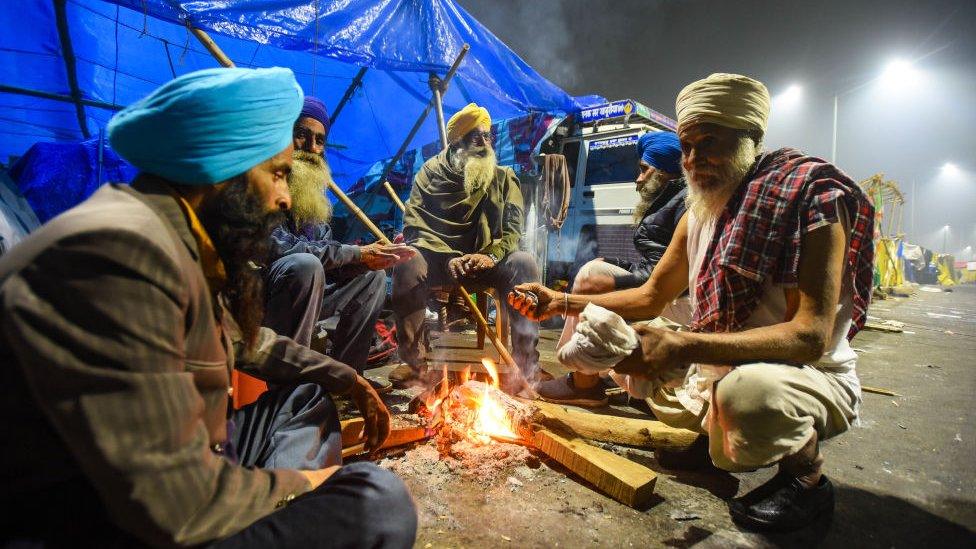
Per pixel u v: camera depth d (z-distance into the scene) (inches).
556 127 242.4
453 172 145.5
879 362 185.5
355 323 107.7
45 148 139.5
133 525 30.5
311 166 103.3
